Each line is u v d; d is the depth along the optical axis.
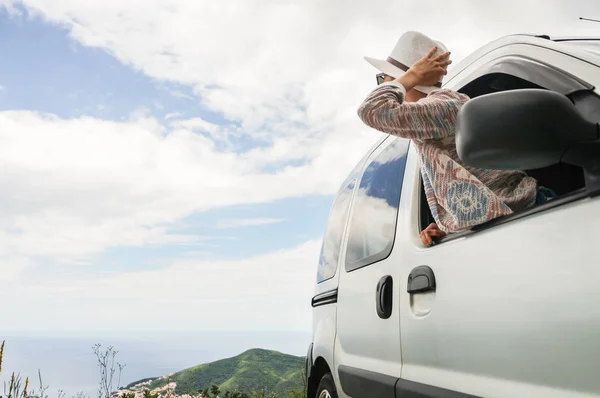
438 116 1.94
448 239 1.93
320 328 3.50
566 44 1.72
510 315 1.48
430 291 2.00
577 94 1.42
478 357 1.63
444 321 1.84
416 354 2.05
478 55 2.16
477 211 1.71
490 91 2.16
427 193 2.05
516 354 1.45
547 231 1.37
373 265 2.64
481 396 1.60
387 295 2.38
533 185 1.74
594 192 1.22
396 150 2.87
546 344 1.33
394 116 2.00
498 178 1.84
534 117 1.17
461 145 1.33
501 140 1.22
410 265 2.18
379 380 2.33
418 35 2.20
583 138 1.19
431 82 2.15
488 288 1.59
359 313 2.76
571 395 1.25
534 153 1.22
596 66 1.45
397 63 2.21
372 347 2.53
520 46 1.86
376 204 2.90
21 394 5.30
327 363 3.30
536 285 1.38
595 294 1.19
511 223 1.55
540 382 1.36
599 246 1.19
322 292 3.63
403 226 2.39
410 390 2.01
